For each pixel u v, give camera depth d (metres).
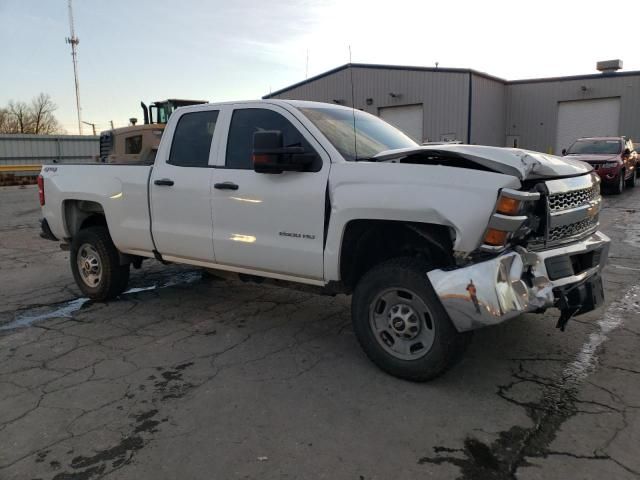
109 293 5.70
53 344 4.57
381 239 4.05
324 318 5.12
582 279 3.66
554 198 3.53
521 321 4.77
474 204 3.20
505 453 2.81
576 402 3.33
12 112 60.94
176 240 4.86
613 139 17.11
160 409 3.36
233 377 3.81
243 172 4.36
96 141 37.44
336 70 31.44
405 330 3.61
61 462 2.81
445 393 3.49
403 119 30.47
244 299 5.83
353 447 2.89
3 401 3.52
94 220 6.05
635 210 12.30
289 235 4.07
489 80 30.19
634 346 4.19
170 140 4.98
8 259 8.54
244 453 2.86
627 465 2.68
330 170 3.85
